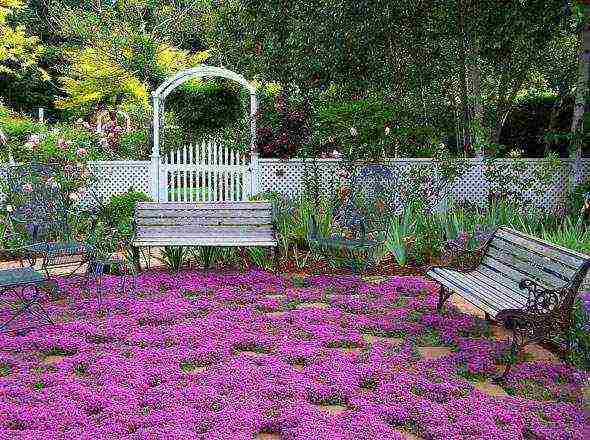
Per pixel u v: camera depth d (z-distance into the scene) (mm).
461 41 14602
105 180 13586
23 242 10406
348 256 9977
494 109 16422
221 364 5824
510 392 5461
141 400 4996
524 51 14805
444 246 8594
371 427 4566
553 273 6141
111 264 8695
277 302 7961
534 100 17016
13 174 11438
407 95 16016
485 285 6883
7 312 7484
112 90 23625
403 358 6055
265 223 10117
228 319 7238
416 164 13266
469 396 5258
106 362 5828
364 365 5832
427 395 5285
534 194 13453
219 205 10148
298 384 5336
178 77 13969
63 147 12188
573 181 13258
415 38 15070
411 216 11133
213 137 18109
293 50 17344
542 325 5805
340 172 12914
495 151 14039
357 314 7574
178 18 24875
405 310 7711
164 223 9984
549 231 11227
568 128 16422
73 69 24328
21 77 28094
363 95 16625
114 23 24031
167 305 7680
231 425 4559
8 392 5145
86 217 11742
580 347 5996
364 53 15688
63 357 6215
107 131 17859
